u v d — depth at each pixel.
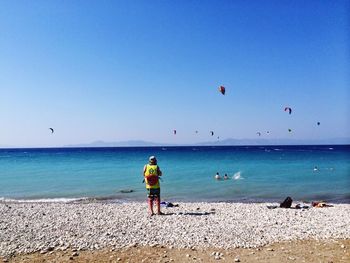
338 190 28.14
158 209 16.67
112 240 12.02
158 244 11.58
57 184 32.38
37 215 16.88
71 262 9.93
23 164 59.81
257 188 29.19
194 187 29.81
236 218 15.71
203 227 13.80
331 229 13.52
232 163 56.31
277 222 14.77
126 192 27.75
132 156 89.81
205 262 9.88
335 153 96.12
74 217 16.22
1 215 16.95
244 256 10.38
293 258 10.16
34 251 10.95
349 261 9.84
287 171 42.47
